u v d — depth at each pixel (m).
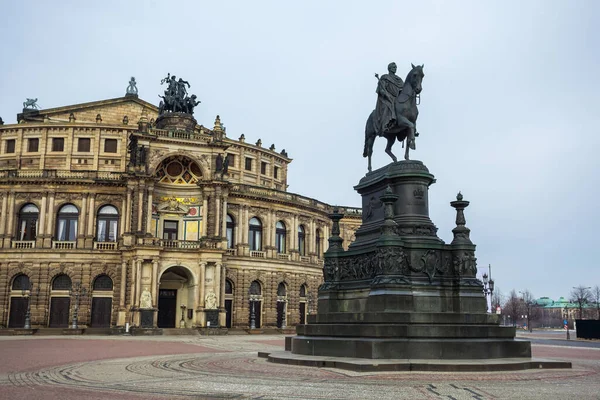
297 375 24.89
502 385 21.73
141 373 27.03
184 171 96.75
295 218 110.06
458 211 32.94
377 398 18.52
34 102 115.69
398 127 34.97
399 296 29.45
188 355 40.12
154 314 85.56
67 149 104.81
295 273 108.31
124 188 95.56
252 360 33.47
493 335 29.45
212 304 89.12
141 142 91.44
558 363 28.28
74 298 91.25
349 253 34.59
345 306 34.09
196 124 105.38
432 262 31.52
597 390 20.55
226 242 93.94
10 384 23.08
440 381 22.72
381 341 28.00
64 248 92.94
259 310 103.00
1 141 106.38
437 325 28.88
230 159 116.31
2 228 93.19
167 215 94.94
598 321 85.44
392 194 31.27
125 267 88.50
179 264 89.88
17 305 92.50
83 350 45.75
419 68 35.25
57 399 18.72
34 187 94.44
